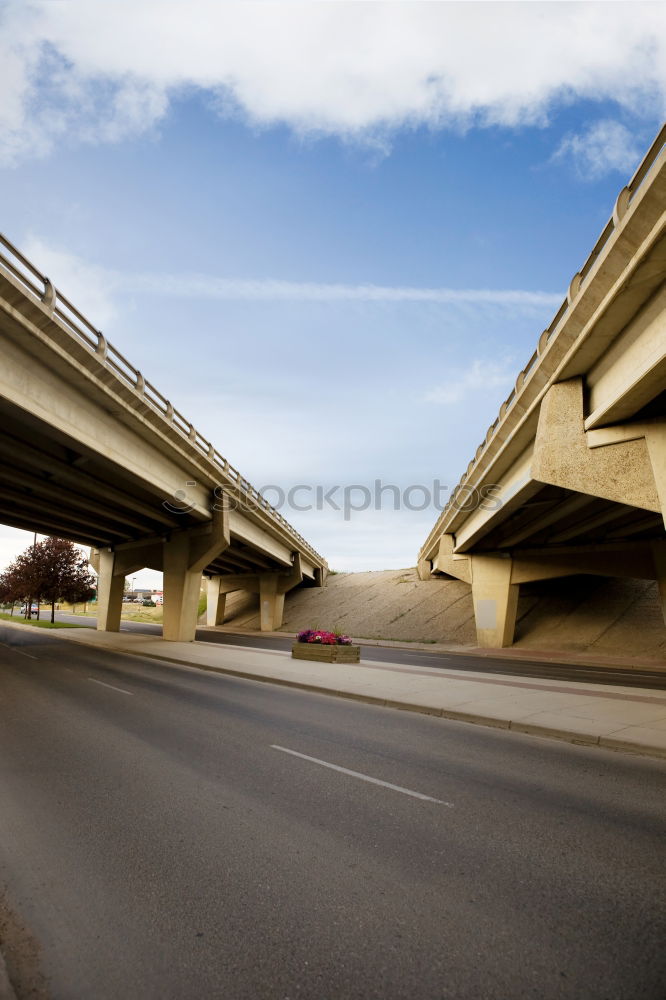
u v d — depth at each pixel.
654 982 2.66
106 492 23.92
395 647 35.62
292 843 4.32
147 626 60.47
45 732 8.21
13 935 3.08
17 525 34.16
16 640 29.66
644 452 13.12
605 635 31.97
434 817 4.89
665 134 8.80
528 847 4.27
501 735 8.36
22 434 17.75
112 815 4.90
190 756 6.92
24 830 4.56
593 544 31.48
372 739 7.96
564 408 14.59
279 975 2.72
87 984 2.67
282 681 14.11
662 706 10.30
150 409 20.36
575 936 3.05
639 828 4.67
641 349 11.22
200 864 3.95
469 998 2.55
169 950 2.94
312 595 66.44
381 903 3.41
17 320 13.06
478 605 35.25
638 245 9.83
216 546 30.94
